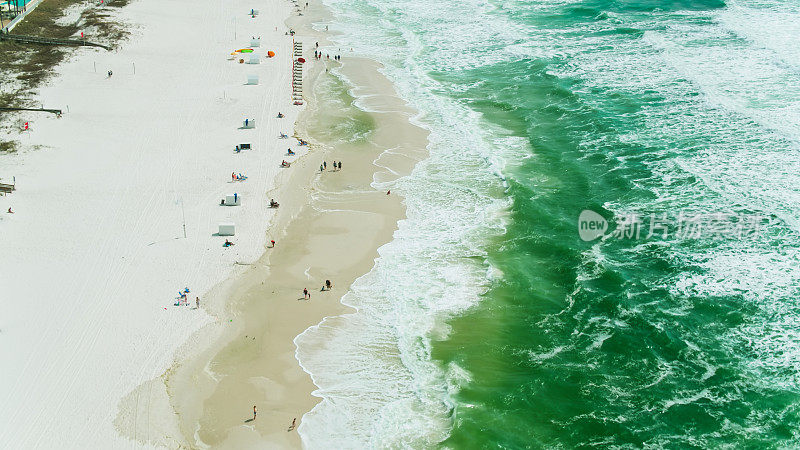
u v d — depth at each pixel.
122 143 77.06
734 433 42.59
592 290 54.94
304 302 54.59
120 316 52.56
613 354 49.00
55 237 61.12
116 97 88.06
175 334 51.06
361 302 54.78
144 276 56.81
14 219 63.34
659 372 47.34
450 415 45.00
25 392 46.00
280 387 46.88
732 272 55.69
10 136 77.62
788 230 59.62
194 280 56.56
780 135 73.31
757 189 65.25
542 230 62.41
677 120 78.31
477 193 68.62
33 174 70.56
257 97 89.50
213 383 47.03
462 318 53.12
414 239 62.19
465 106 86.75
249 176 71.31
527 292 55.41
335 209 66.38
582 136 77.25
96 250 59.59
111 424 43.84
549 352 49.59
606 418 44.16
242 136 79.38
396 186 70.12
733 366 47.38
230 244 60.88
